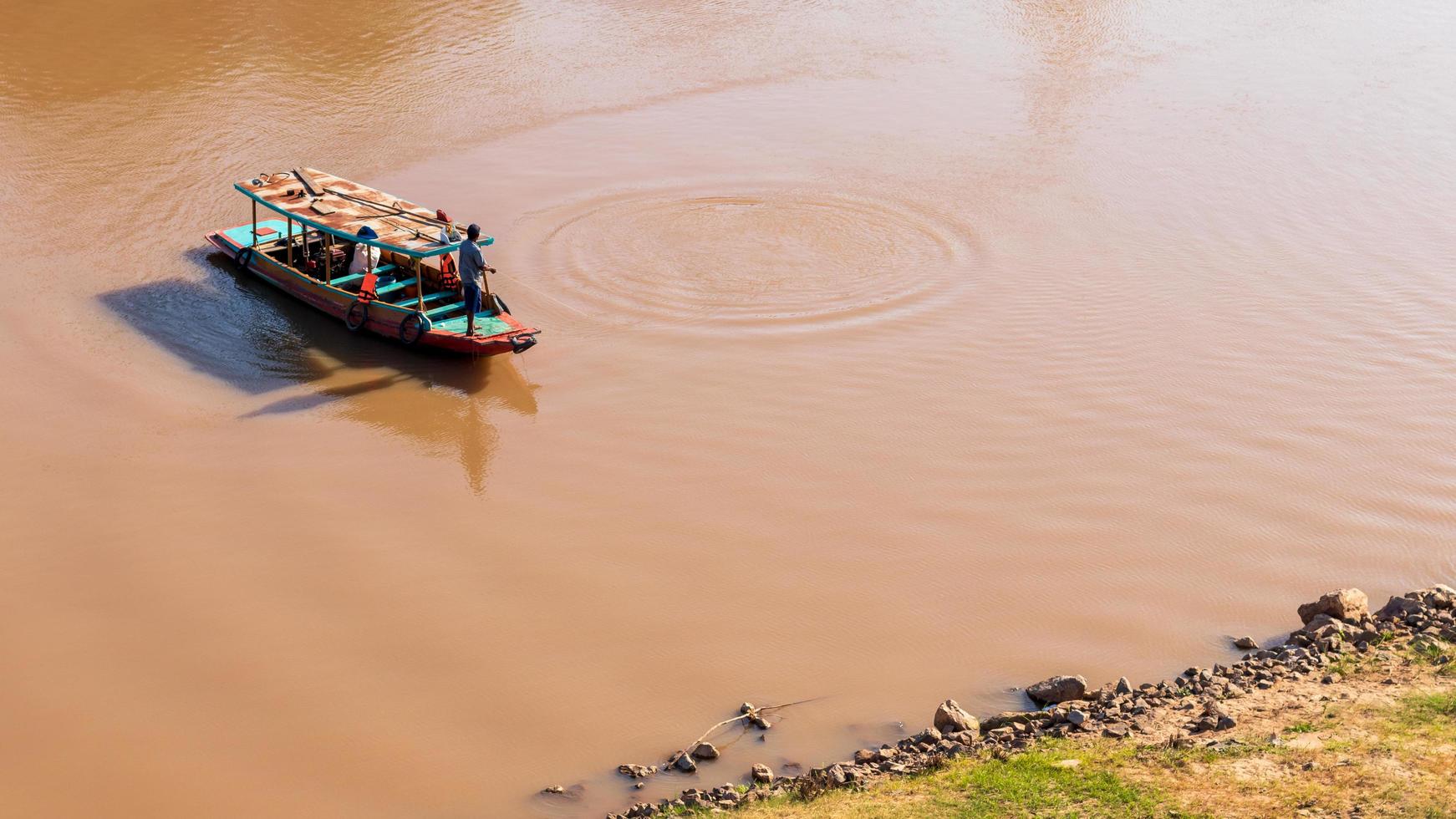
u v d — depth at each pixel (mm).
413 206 23266
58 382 20859
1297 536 16641
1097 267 25344
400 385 21188
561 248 26125
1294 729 11797
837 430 19609
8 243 25812
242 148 31312
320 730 13547
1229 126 33750
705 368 21594
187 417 20047
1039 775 11391
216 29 40812
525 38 41406
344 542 16891
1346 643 13852
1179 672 14094
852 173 30438
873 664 14477
